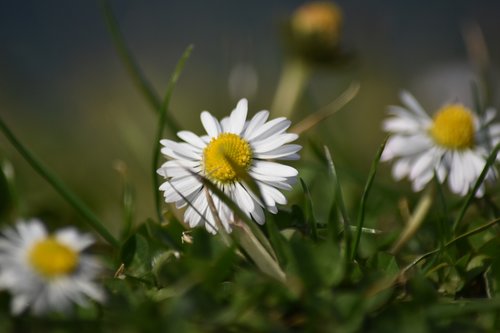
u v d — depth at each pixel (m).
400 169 0.28
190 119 0.50
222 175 0.24
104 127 0.50
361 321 0.22
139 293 0.23
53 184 0.26
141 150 0.34
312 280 0.22
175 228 0.24
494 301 0.22
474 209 0.26
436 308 0.22
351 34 0.50
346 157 0.33
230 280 0.23
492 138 0.28
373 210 0.28
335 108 0.30
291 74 0.37
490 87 0.33
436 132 0.28
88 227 0.28
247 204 0.24
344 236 0.24
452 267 0.24
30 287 0.21
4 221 0.27
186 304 0.22
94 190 0.33
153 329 0.22
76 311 0.22
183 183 0.24
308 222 0.24
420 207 0.26
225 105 0.50
